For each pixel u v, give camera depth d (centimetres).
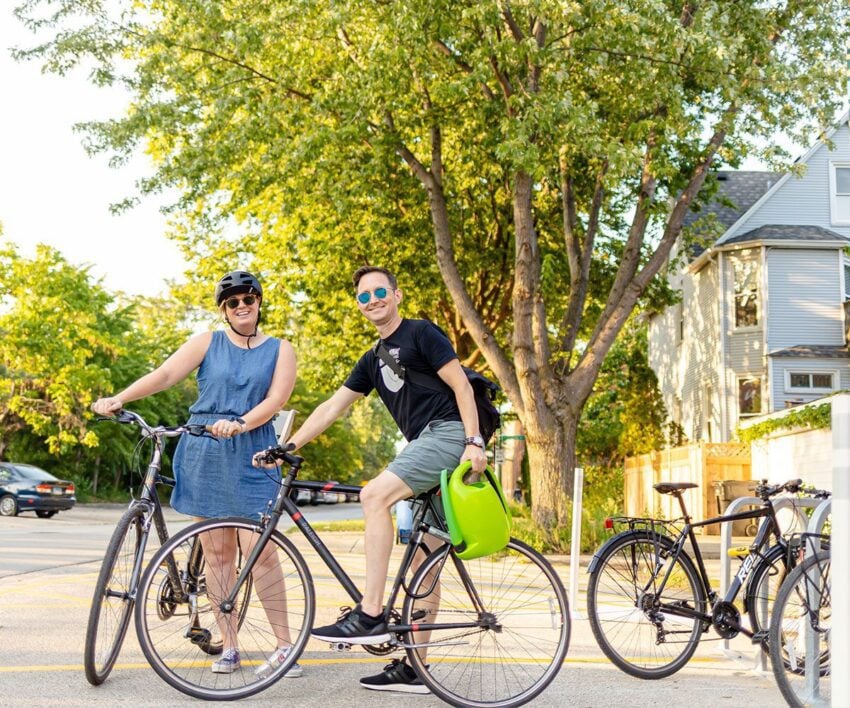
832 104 1541
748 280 2855
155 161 1914
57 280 3531
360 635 463
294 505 500
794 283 2808
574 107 1392
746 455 2108
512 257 2289
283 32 1597
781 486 562
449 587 482
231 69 1666
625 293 1617
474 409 483
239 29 1537
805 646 470
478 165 2075
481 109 1659
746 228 2916
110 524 2538
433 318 2478
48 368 3569
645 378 3353
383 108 1620
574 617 763
